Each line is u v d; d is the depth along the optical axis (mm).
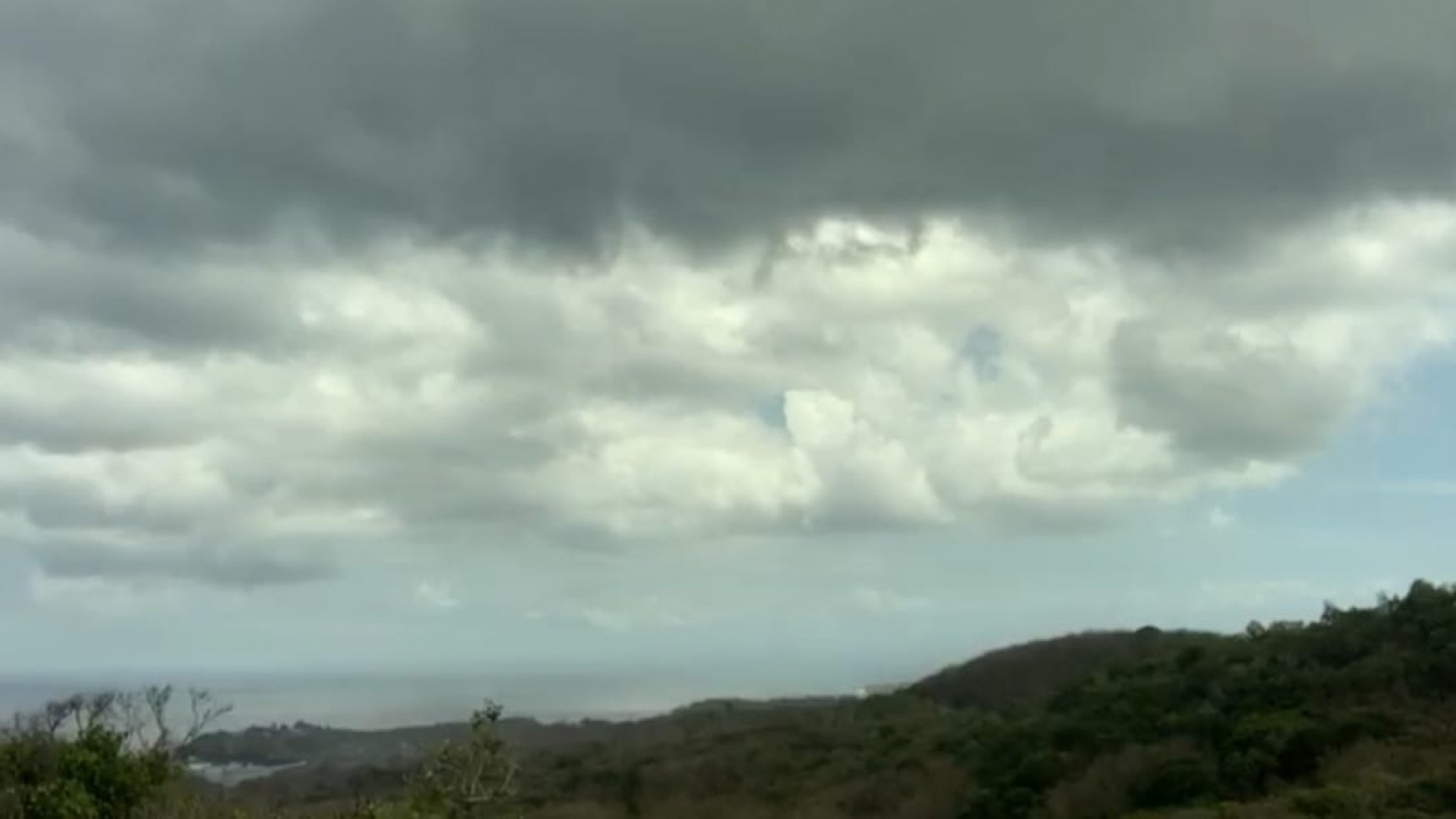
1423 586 46250
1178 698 44250
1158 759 38344
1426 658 40906
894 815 43281
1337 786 31078
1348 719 36906
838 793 46312
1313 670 42594
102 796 16844
